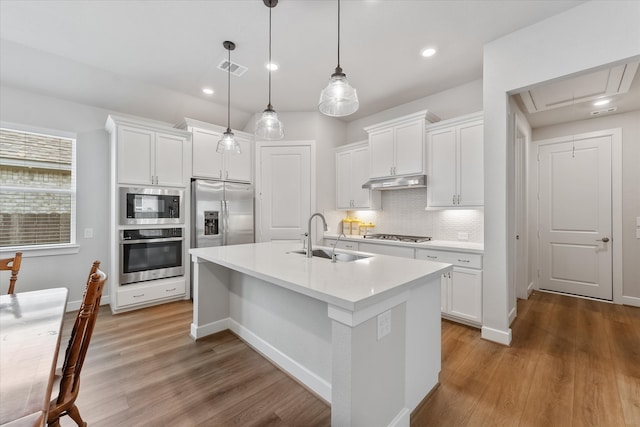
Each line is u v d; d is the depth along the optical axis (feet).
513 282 9.75
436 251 10.02
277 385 6.28
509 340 8.05
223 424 5.13
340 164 14.66
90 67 9.79
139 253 10.91
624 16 6.22
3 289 9.61
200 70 10.05
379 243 11.76
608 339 8.35
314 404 5.69
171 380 6.40
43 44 8.50
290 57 9.23
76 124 11.02
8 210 9.87
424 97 12.30
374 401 4.37
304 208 13.98
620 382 6.23
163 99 11.99
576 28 6.82
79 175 11.05
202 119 13.66
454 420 5.21
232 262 6.53
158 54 9.05
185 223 12.09
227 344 8.13
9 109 9.75
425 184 10.94
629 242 11.49
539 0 6.64
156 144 11.32
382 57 9.20
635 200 11.39
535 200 13.66
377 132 12.45
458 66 9.77
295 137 14.12
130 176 10.69
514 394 5.90
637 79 8.88
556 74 7.12
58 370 4.79
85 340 3.92
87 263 11.23
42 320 4.35
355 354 3.99
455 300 9.48
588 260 12.37
